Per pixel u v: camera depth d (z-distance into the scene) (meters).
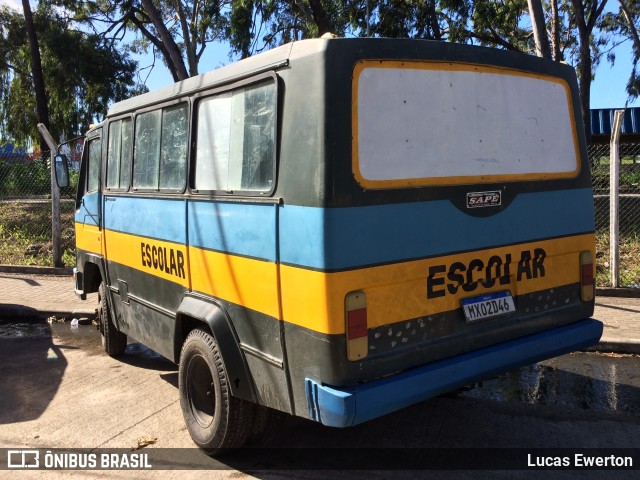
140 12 24.88
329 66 3.02
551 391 5.12
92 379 5.72
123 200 5.29
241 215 3.57
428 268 3.30
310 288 3.04
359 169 3.05
